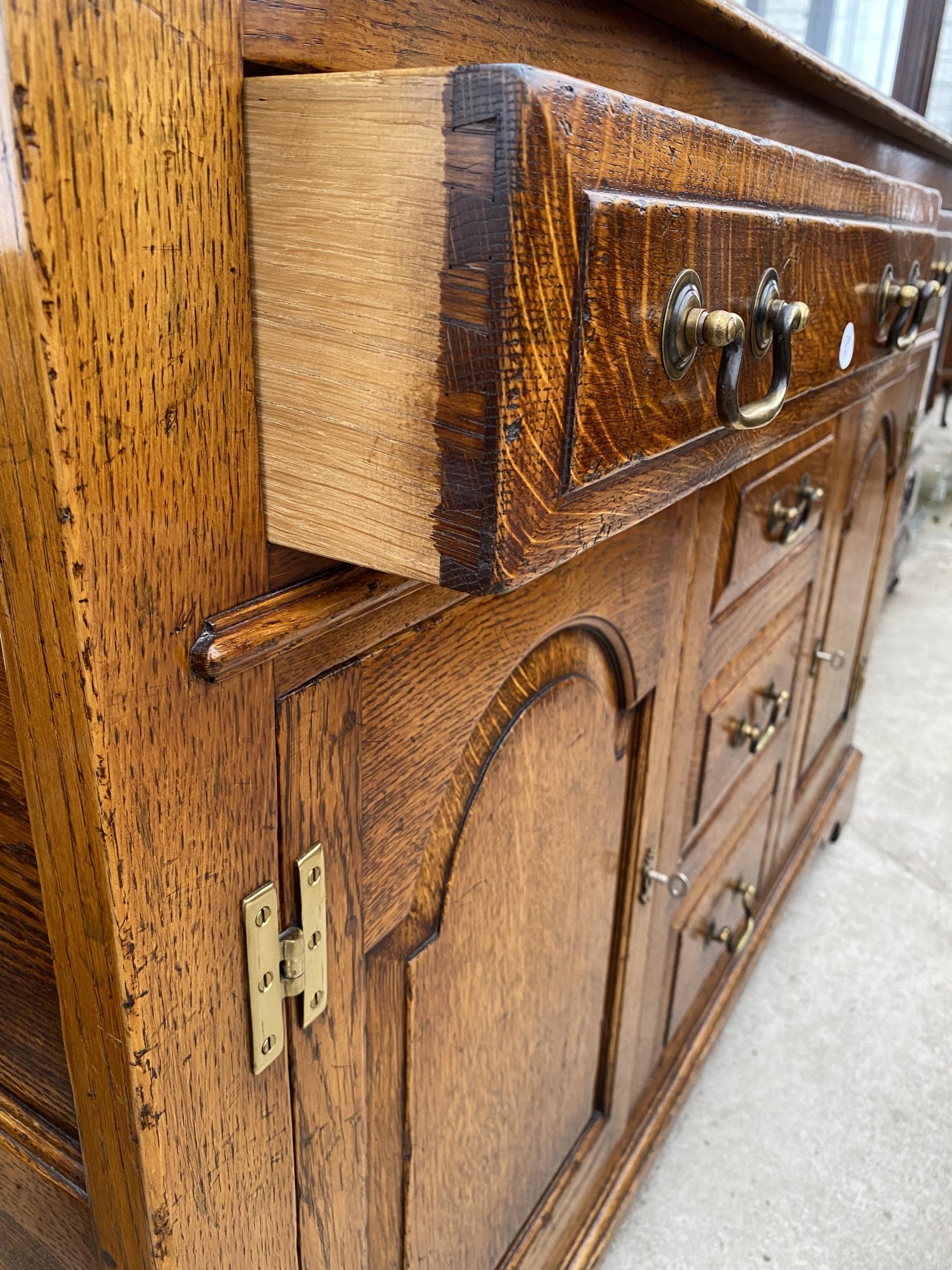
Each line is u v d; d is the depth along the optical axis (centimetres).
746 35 46
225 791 34
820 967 144
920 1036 132
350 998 45
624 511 34
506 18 35
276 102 26
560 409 28
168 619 30
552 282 26
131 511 28
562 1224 85
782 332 39
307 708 37
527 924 64
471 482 26
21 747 32
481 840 54
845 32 118
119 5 24
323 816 40
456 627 45
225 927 36
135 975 33
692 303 34
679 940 101
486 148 23
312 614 34
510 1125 69
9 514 28
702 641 83
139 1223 38
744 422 38
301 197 27
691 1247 102
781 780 130
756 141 38
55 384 25
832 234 48
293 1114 43
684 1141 115
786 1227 104
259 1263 43
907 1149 114
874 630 166
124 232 26
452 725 47
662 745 80
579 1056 81
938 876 165
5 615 30
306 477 31
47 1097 45
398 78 24
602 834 74
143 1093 35
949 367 355
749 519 86
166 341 28
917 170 93
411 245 25
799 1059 127
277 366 30
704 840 101
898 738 211
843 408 63
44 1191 46
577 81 25
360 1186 50
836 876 165
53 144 24
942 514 373
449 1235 63
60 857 33
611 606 63
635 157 29
